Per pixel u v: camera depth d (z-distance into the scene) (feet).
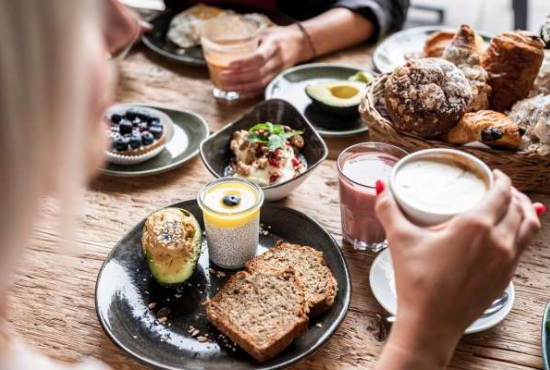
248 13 6.47
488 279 2.37
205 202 3.55
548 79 4.24
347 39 6.13
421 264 2.40
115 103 5.26
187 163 4.58
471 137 3.84
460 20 10.81
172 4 6.93
